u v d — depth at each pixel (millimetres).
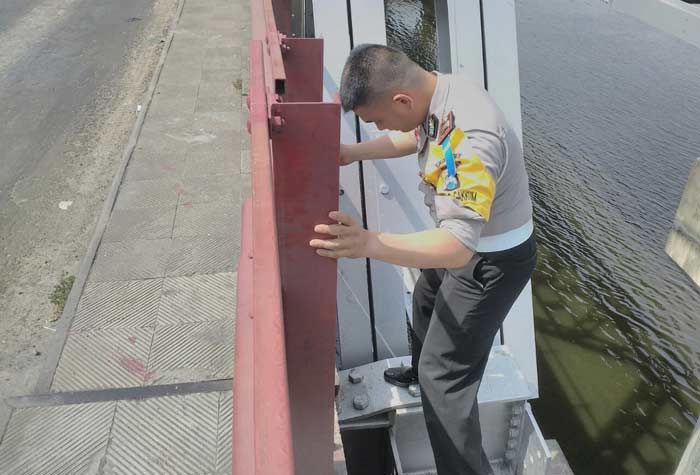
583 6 11047
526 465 2924
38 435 3225
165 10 11703
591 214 7090
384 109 1840
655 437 5004
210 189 5781
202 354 3787
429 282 2463
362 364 3207
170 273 4582
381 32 3158
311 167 1460
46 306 4410
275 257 1079
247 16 11328
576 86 8938
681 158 7535
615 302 6219
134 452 3129
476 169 1665
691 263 1407
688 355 5680
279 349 912
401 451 2965
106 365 3701
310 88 1959
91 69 8922
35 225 5391
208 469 3041
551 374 5512
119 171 6074
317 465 2002
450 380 2230
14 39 10055
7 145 6777
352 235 1518
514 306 3215
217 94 8023
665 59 9406
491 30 3225
